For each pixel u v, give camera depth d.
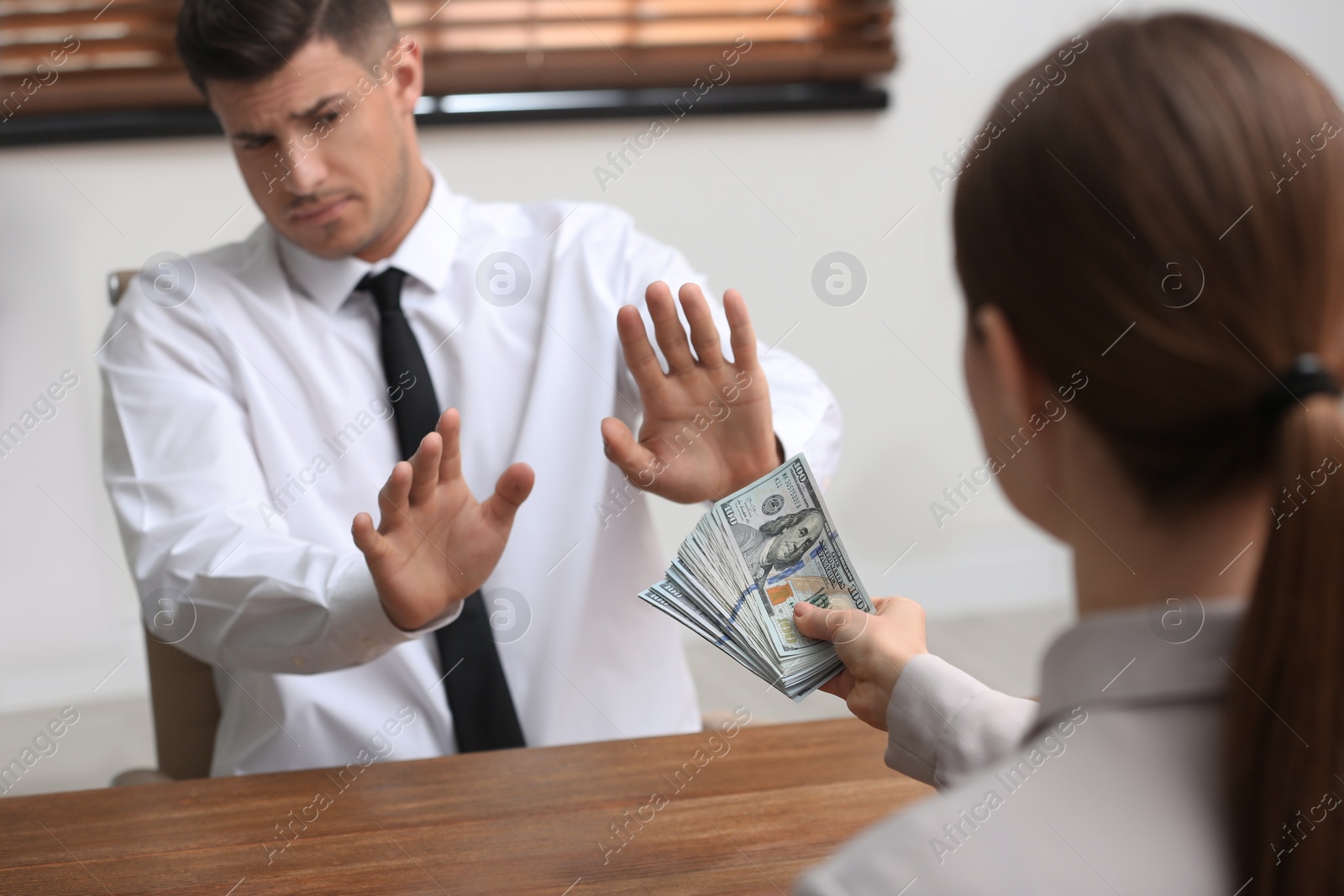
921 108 2.72
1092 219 0.37
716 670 2.73
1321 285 0.36
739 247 2.70
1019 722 0.67
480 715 1.24
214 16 1.08
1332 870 0.34
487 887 0.79
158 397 1.28
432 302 1.34
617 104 2.58
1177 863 0.36
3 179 2.40
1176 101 0.36
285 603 1.07
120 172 2.45
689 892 0.78
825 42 2.63
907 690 0.73
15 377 2.47
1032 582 3.01
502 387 1.36
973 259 0.42
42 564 2.54
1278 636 0.35
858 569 2.84
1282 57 0.38
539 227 1.44
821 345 2.76
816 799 0.91
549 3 2.55
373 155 1.19
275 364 1.31
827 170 2.71
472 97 2.55
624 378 1.40
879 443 2.81
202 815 0.90
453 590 0.98
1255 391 0.37
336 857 0.83
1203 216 0.36
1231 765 0.36
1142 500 0.40
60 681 2.60
